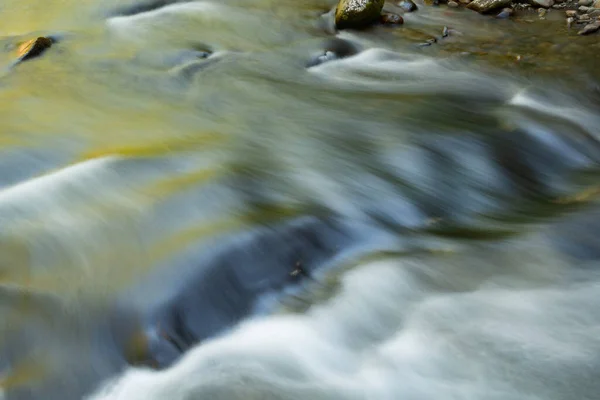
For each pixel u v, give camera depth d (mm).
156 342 4246
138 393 4031
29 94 7926
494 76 8391
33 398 3902
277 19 10203
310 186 5891
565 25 9836
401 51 9234
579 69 8500
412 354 4332
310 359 4316
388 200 5863
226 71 8484
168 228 5109
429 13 10578
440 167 6383
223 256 4734
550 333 4445
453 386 4102
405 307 4691
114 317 4383
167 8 10656
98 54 9008
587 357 4250
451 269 5035
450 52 9156
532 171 6488
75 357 4168
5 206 5609
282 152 6465
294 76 8422
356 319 4578
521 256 5176
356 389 4102
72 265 4832
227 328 4461
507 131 6953
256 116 7289
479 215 5852
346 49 9227
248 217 5195
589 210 5711
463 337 4430
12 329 4246
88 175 5938
